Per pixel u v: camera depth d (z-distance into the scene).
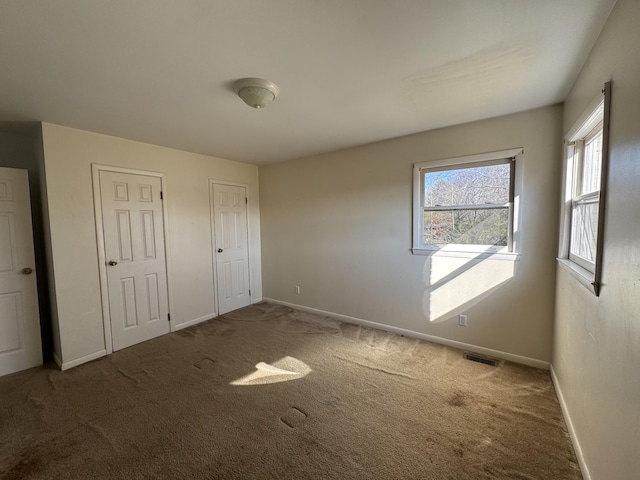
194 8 1.21
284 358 2.84
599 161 1.80
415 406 2.09
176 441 1.79
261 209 4.71
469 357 2.79
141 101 2.15
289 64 1.69
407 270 3.28
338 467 1.59
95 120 2.52
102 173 2.93
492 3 1.22
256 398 2.21
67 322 2.71
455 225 2.98
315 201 4.03
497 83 1.97
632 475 1.04
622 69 1.18
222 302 4.18
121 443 1.78
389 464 1.61
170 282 3.54
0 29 1.31
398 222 3.30
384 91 2.06
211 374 2.56
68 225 2.70
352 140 3.30
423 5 1.23
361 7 1.23
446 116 2.58
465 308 2.93
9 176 2.60
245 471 1.58
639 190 1.02
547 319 2.53
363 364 2.70
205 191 3.92
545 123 2.43
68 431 1.88
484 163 2.78
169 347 3.13
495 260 2.74
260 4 1.20
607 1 1.23
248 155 3.95
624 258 1.13
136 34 1.38
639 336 1.00
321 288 4.08
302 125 2.74
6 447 1.75
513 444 1.73
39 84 1.86
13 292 2.63
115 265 3.04
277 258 4.57
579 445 1.61
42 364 2.78
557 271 2.39
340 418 1.98
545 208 2.48
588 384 1.52
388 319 3.47
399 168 3.23
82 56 1.56
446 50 1.58
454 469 1.57
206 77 1.82
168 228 3.51
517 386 2.31
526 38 1.48
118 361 2.83
